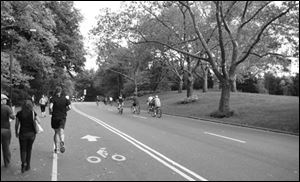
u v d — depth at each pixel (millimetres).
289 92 64688
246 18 30328
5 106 8953
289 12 25516
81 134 16484
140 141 14273
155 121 25203
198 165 9688
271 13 26281
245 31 30953
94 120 25047
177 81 74188
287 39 26688
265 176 8508
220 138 15938
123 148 12453
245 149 12789
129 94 81562
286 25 26344
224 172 8859
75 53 54781
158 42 33188
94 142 13867
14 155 10859
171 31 36031
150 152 11672
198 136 16469
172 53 47312
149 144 13484
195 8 37906
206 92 53219
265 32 28094
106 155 11078
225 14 29281
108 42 33688
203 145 13508
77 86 129250
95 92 130875
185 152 11781
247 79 69562
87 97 131250
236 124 24781
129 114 33844
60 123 11102
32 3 30453
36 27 31750
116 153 11438
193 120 28000
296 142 15484
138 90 78188
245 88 71312
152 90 77438
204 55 45562
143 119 26969
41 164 9609
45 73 45344
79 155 11031
